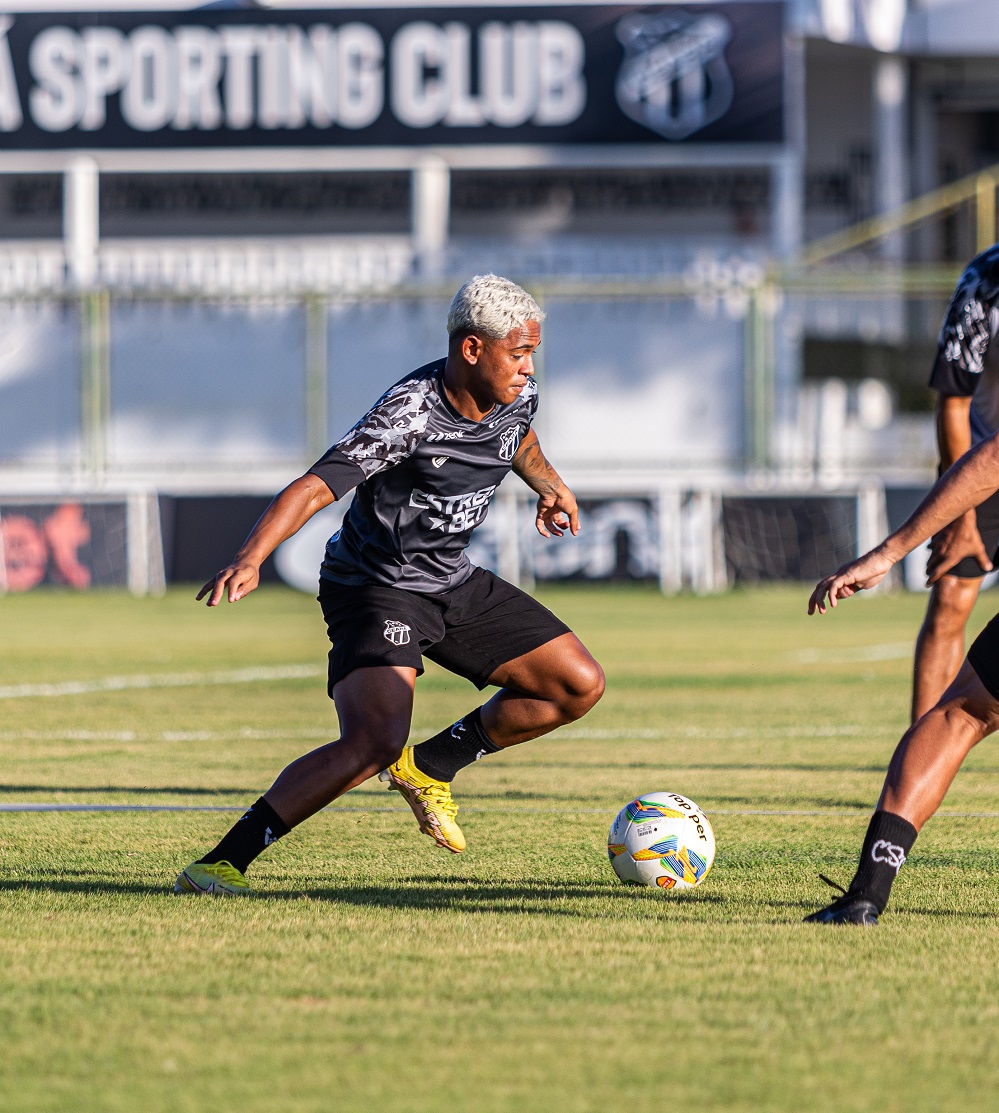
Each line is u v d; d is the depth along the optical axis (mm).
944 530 18500
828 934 13938
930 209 100375
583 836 20391
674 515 83250
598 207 118375
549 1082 9695
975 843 19875
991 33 110250
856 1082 9734
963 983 12156
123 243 115812
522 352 15383
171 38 104062
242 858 15984
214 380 95500
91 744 30891
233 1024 10945
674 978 12250
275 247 109375
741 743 31250
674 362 94812
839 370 95938
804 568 83438
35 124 104625
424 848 19453
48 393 95688
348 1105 9281
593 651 52531
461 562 16797
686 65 102812
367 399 95438
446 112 103625
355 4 103438
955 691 14703
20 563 83375
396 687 15812
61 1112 9141
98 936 13695
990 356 21516
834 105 119438
